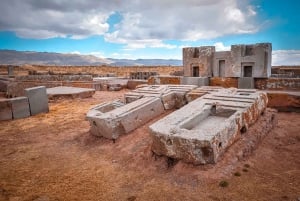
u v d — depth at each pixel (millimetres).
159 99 8461
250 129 6645
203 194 4254
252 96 7418
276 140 6855
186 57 17000
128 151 6293
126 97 9141
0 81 18594
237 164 5176
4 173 5391
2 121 10016
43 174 5316
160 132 5387
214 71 16125
